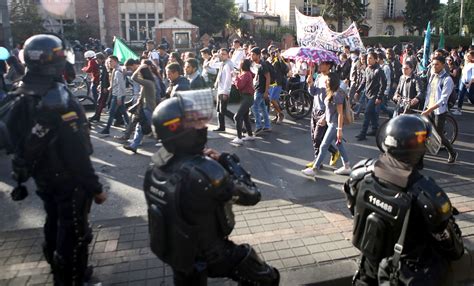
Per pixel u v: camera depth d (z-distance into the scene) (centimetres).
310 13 4531
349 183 255
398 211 221
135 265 376
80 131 281
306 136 879
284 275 358
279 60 1123
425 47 1218
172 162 221
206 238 221
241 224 455
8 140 285
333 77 589
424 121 231
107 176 641
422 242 233
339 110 595
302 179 613
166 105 217
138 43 3825
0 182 616
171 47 3241
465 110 1184
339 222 457
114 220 474
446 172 636
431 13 4419
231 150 776
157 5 3838
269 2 5194
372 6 4797
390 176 223
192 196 207
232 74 889
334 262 378
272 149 781
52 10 3697
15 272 369
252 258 239
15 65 980
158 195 219
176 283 239
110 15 3791
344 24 4284
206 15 4019
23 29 2916
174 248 219
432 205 210
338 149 618
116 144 827
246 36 3800
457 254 235
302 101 1046
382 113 1127
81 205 293
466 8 3716
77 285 306
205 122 219
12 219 492
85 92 1486
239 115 802
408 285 230
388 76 985
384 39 3828
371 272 269
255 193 236
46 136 273
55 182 286
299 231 437
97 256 392
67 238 294
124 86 905
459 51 2122
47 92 273
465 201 507
